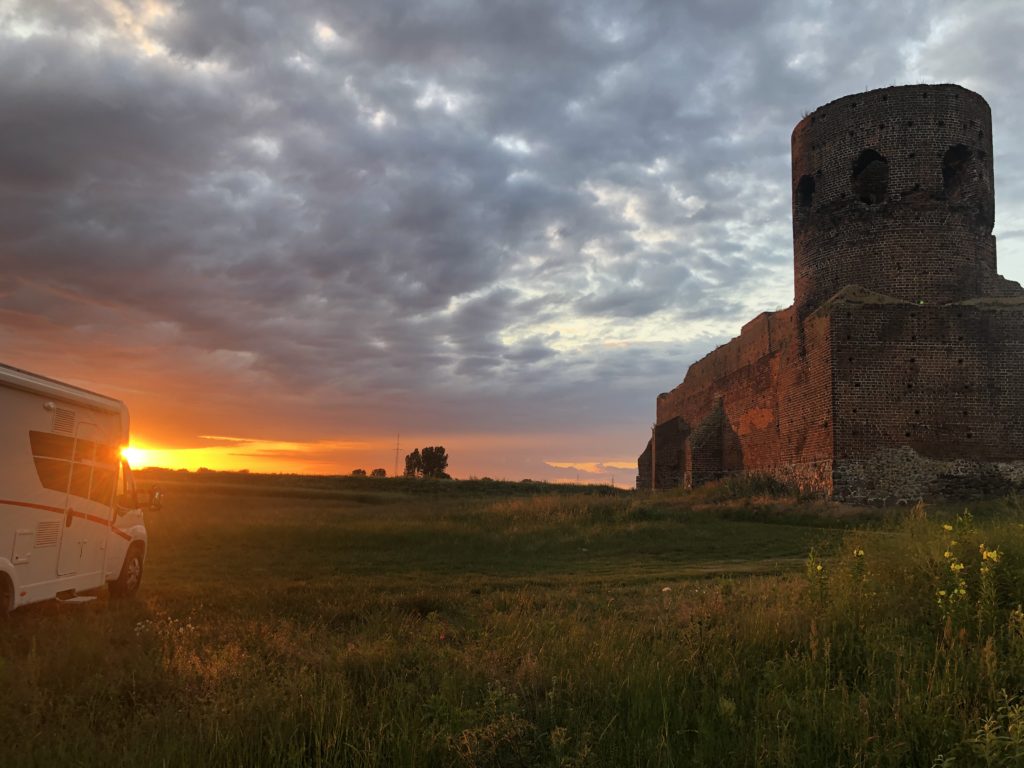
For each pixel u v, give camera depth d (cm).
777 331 4050
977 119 3662
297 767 471
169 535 2297
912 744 500
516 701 572
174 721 548
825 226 3797
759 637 762
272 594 1218
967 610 760
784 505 3189
